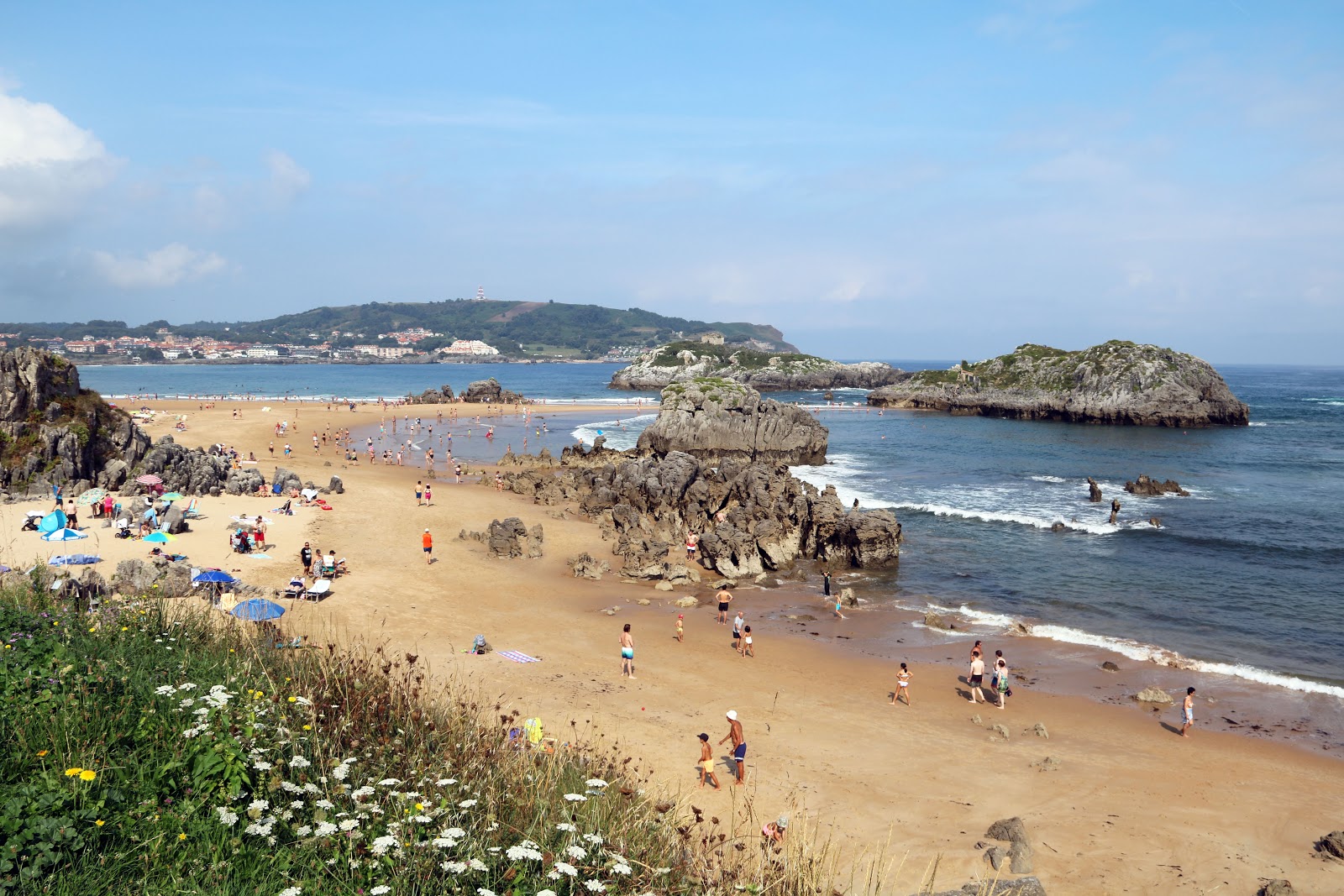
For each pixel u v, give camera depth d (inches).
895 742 967.0
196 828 301.7
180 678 441.1
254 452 3462.1
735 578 1768.0
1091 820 793.6
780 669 1221.1
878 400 7096.5
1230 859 732.7
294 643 591.2
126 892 263.6
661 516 2191.2
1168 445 4197.8
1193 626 1477.6
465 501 2395.4
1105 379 5497.1
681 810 690.2
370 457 3444.9
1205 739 1019.3
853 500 2652.6
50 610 573.9
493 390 7401.6
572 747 585.6
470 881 307.6
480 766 419.2
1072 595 1662.2
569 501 2484.0
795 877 414.6
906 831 738.2
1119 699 1152.2
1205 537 2145.7
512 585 1600.6
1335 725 1071.0
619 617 1450.5
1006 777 884.0
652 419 5718.5
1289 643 1384.1
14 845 261.3
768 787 809.5
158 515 1802.4
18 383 2091.5
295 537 1806.1
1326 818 822.5
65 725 350.9
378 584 1521.9
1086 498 2728.8
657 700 1048.8
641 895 324.8
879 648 1343.5
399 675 693.9
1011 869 676.1
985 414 6146.7
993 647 1362.0
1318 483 3029.0
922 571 1847.9
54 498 1969.7
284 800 339.3
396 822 314.3
